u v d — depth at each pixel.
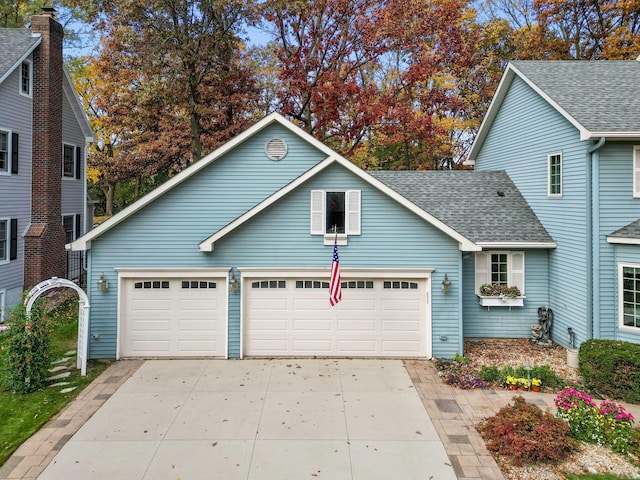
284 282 12.55
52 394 10.05
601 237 11.95
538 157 14.83
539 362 12.29
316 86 26.03
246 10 24.17
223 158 12.67
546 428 7.64
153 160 27.84
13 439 8.16
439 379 11.02
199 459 7.56
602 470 7.22
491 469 7.29
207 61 26.00
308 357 12.49
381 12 24.88
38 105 18.50
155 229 12.45
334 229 12.39
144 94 23.84
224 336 12.49
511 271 14.45
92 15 23.44
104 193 44.03
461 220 14.80
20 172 17.75
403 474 7.17
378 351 12.52
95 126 33.53
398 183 16.92
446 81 29.53
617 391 10.06
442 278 12.38
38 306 10.69
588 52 27.28
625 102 12.82
